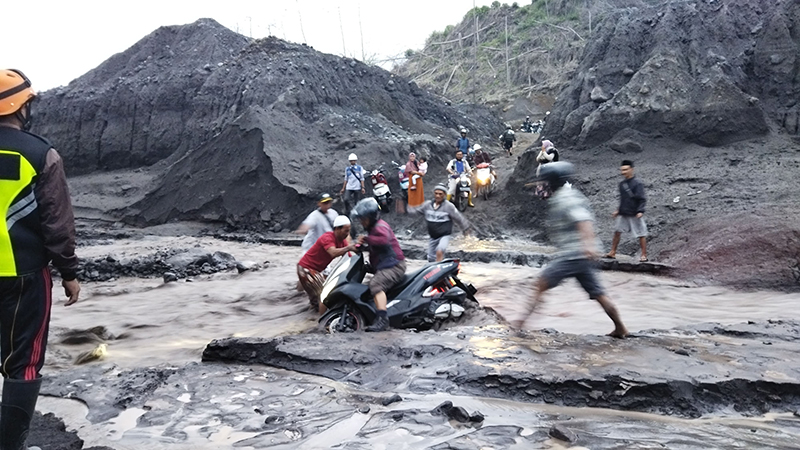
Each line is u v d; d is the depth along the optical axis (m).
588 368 4.75
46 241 3.25
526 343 5.61
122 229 25.80
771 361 4.98
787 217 12.18
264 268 14.19
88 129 36.19
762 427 4.00
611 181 18.86
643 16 23.69
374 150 26.38
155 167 33.88
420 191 21.00
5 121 3.23
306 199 23.48
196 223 25.19
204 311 9.37
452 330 6.36
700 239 12.99
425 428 3.90
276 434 3.88
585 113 22.20
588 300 9.26
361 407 4.32
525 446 3.61
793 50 20.12
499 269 13.27
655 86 20.75
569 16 64.69
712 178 16.72
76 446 3.79
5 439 3.21
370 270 7.47
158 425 4.10
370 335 6.13
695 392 4.40
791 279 10.43
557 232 6.24
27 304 3.23
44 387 5.01
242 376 5.14
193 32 41.81
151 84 36.69
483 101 57.97
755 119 18.97
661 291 10.19
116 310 9.60
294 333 7.61
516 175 20.91
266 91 32.38
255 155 25.12
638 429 3.90
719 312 8.42
